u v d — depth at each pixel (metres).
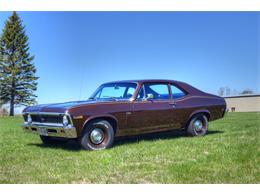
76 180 4.17
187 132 7.76
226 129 9.30
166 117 7.16
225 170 4.54
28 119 6.59
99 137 6.14
